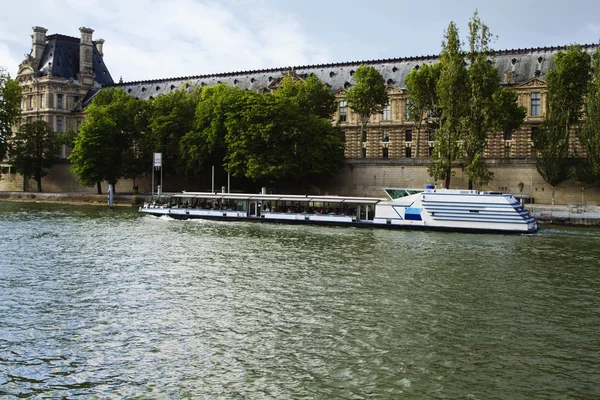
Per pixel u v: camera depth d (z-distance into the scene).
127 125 102.94
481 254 44.03
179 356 23.30
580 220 63.72
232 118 84.31
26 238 51.41
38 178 117.50
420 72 86.94
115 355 23.36
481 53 73.56
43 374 21.59
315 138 86.19
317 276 36.25
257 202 67.50
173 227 60.72
